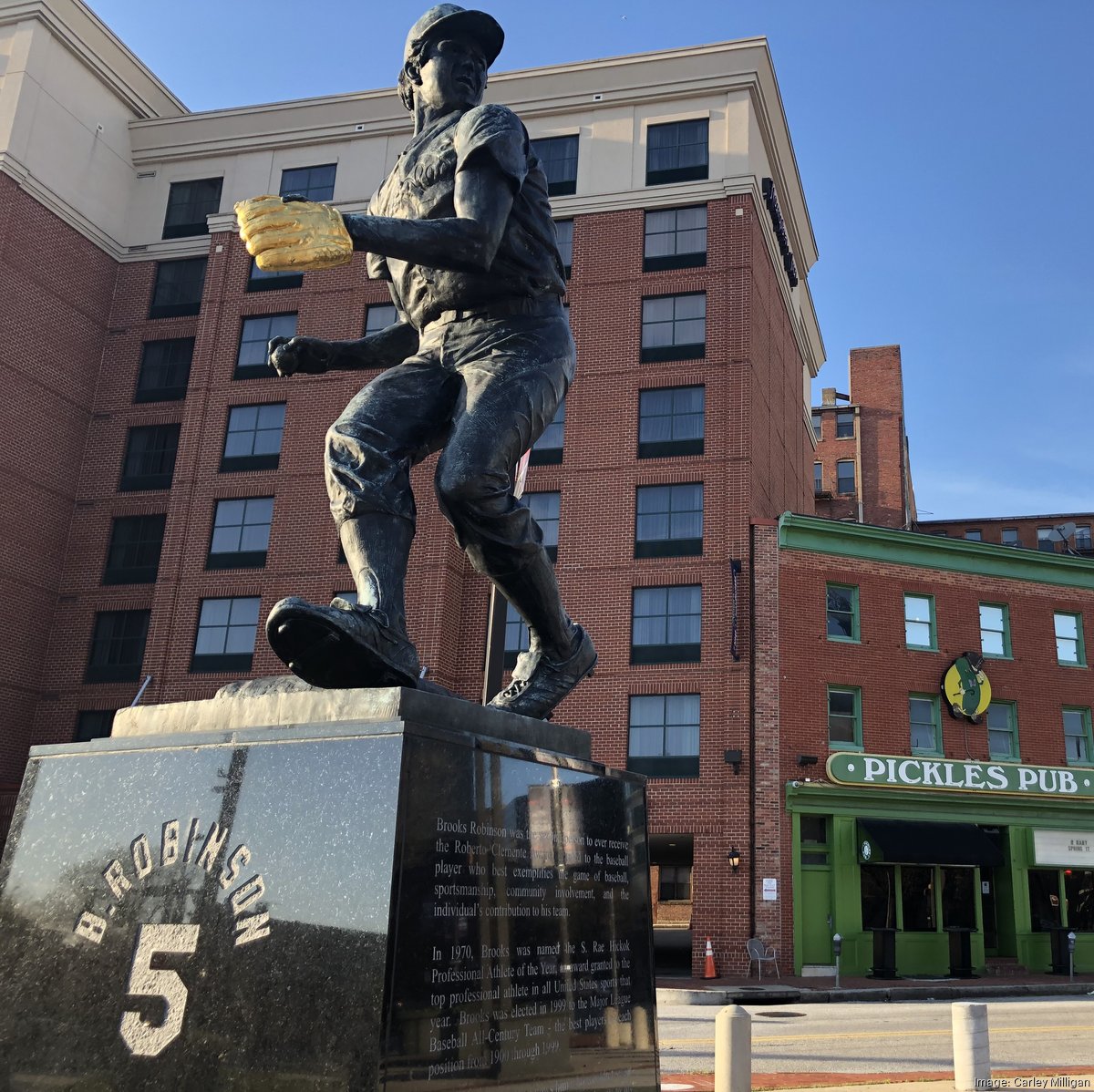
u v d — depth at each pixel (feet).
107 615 110.83
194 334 116.37
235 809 9.32
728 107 105.19
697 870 84.48
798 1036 42.60
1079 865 89.81
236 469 107.24
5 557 106.73
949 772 87.76
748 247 99.96
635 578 93.20
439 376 12.13
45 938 9.84
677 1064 33.40
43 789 10.36
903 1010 59.06
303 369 13.46
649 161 106.22
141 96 123.34
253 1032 8.59
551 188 107.65
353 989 8.29
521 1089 9.43
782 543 91.35
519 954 9.74
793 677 88.28
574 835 10.95
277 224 10.17
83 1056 9.26
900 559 93.71
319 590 101.09
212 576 104.32
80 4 115.03
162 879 9.47
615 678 90.79
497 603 43.73
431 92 12.62
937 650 92.84
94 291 117.80
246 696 10.43
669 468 95.55
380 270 13.42
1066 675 95.96
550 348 12.10
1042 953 87.20
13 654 106.83
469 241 10.96
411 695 9.37
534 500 98.32
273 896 8.87
